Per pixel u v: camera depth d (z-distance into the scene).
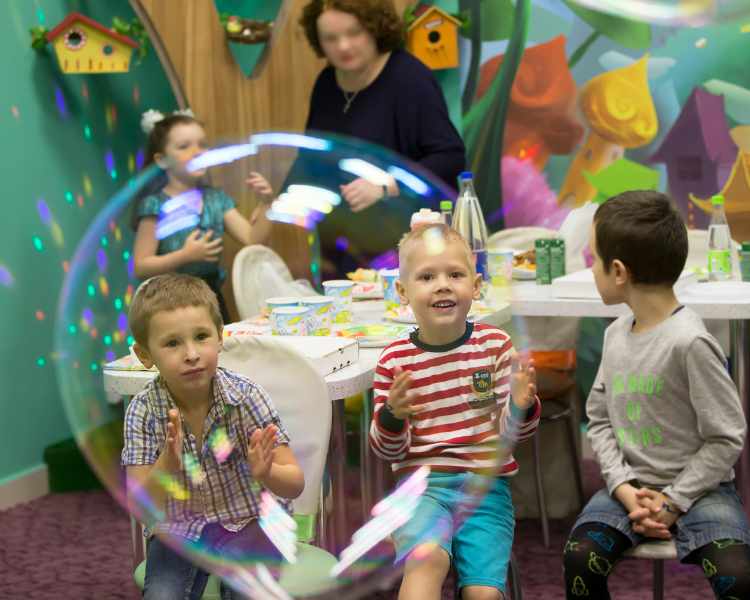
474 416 1.70
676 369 1.78
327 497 1.72
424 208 2.51
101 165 3.69
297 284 2.78
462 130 3.74
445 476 1.65
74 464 3.43
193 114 3.46
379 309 2.51
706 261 3.01
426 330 1.73
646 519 1.74
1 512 3.22
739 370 2.34
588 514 1.81
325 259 2.85
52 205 3.46
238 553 1.51
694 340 1.76
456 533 1.66
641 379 1.81
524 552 2.72
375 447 1.69
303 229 2.93
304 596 1.47
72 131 3.55
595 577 1.73
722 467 1.74
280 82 3.57
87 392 3.40
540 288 2.61
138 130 3.87
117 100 3.76
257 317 2.40
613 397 1.87
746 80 3.38
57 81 3.49
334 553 1.57
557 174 3.63
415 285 1.71
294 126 3.60
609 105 3.54
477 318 2.13
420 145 3.18
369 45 3.10
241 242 3.08
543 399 2.84
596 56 3.54
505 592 1.69
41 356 3.44
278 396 1.71
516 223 3.70
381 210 2.72
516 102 3.66
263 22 3.54
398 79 3.16
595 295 2.41
